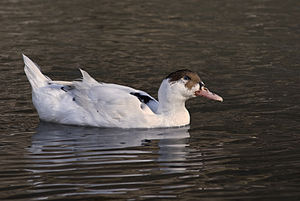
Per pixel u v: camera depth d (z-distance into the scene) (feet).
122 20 76.79
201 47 64.03
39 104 42.50
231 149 36.32
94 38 67.36
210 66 56.75
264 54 61.16
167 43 65.72
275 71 55.11
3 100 46.52
